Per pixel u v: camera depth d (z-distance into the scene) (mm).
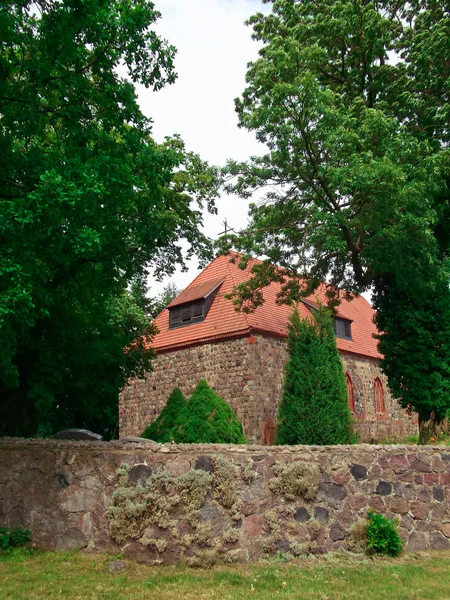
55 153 10188
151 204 14289
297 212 17844
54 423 26328
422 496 9469
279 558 8117
